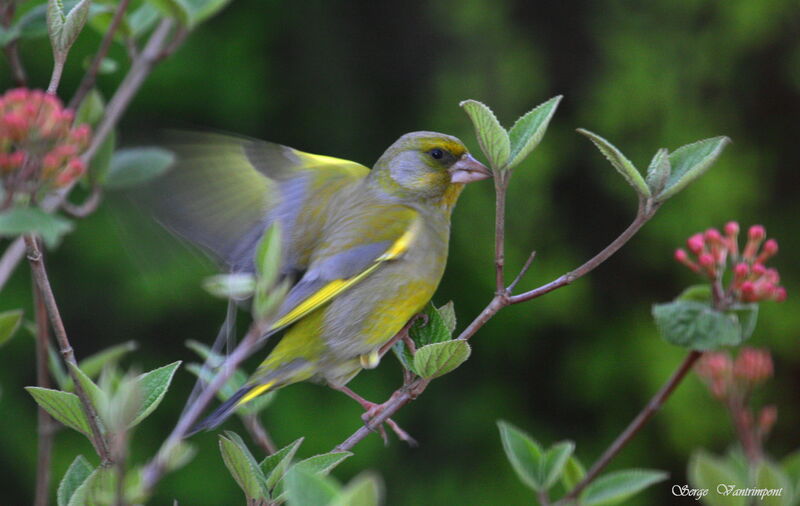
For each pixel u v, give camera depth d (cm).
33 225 287
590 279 1520
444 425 1477
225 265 423
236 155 440
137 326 1372
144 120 445
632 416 1509
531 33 1559
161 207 423
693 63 1523
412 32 1544
